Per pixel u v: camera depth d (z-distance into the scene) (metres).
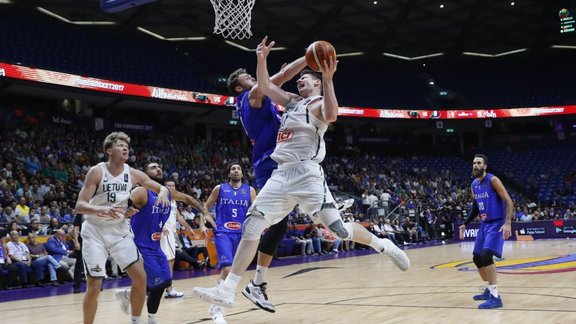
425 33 27.03
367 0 22.69
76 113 22.50
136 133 23.94
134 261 4.35
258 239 4.17
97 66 21.88
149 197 5.10
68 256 11.52
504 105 30.44
